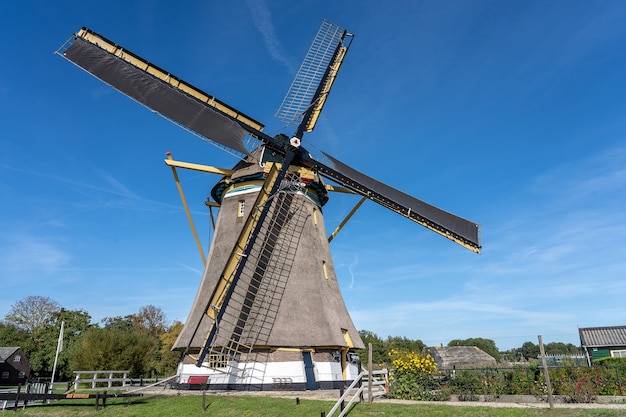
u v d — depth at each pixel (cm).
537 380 1478
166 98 1834
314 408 1266
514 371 1563
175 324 6366
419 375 1477
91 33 1833
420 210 2034
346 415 1177
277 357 1802
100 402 1638
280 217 2009
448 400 1423
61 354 5441
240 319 1761
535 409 1121
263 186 1836
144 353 2628
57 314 6825
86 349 2495
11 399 1506
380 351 5328
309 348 1845
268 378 1761
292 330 1856
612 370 1449
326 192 2245
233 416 1284
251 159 2125
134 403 1570
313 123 2198
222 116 1912
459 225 1988
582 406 1151
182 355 2052
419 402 1351
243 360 1788
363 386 1358
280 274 1945
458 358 4594
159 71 1895
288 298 1923
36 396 1532
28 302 6781
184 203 2098
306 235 2088
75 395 1566
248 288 1852
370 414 1168
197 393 1712
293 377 1764
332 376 1838
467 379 1514
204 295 2009
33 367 5988
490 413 1094
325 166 2041
